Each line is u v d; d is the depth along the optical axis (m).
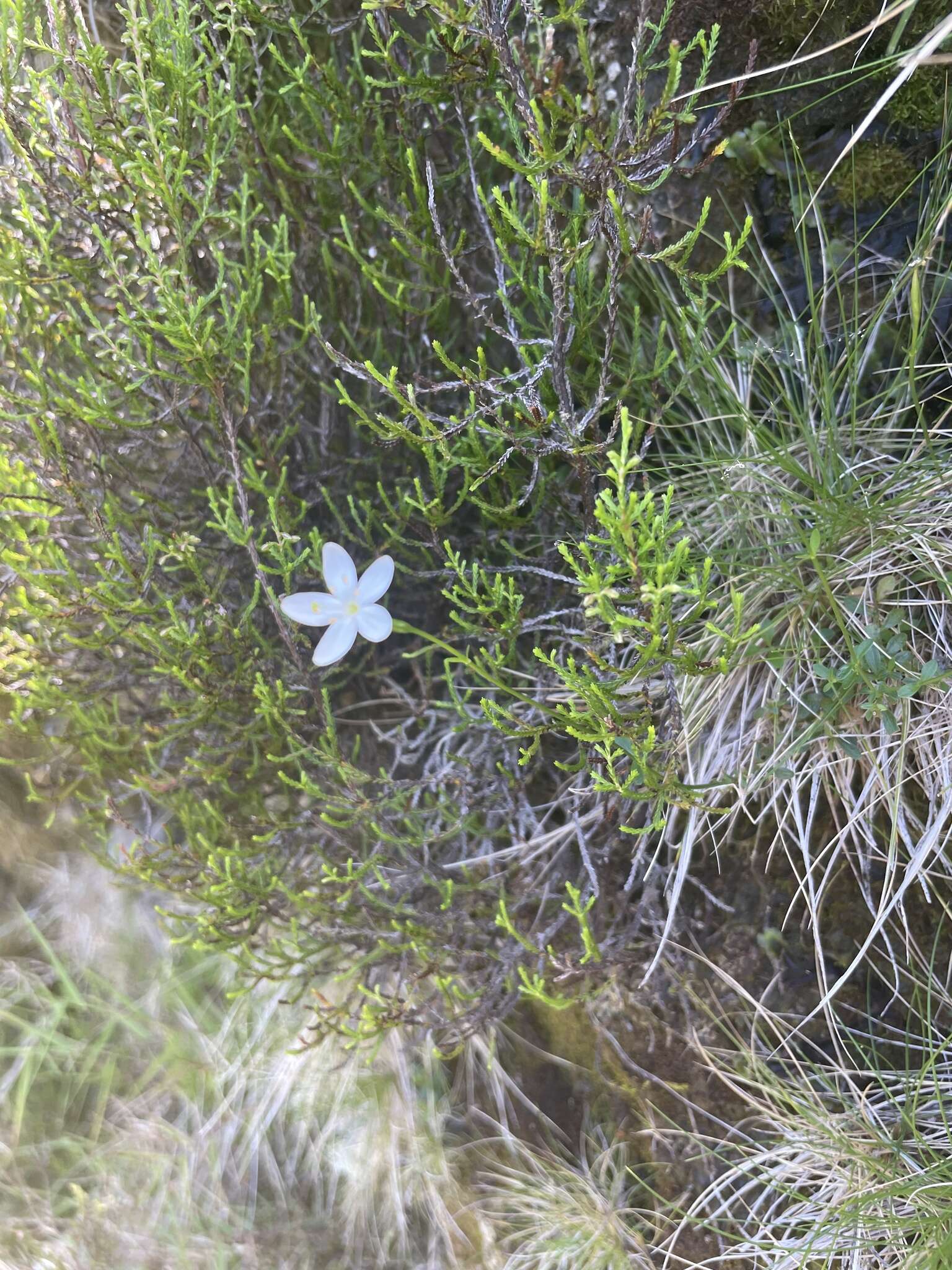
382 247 0.21
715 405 0.21
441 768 0.22
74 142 0.17
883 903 0.18
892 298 0.20
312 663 0.22
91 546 0.21
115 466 0.21
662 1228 0.20
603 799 0.20
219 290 0.16
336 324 0.22
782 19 0.19
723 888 0.20
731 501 0.21
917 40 0.18
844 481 0.20
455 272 0.16
